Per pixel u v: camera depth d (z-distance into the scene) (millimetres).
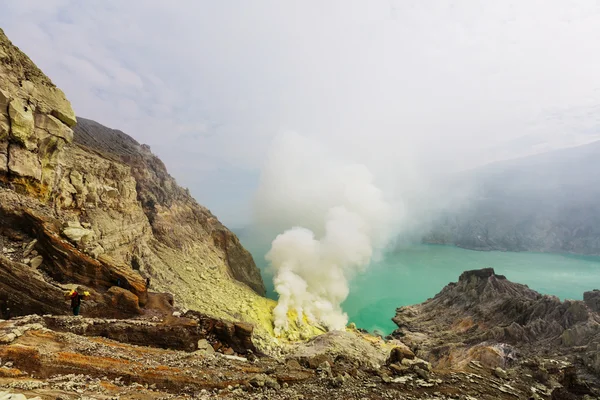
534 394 17250
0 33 26016
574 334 29000
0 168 24812
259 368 16969
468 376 18922
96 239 34719
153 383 13047
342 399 13414
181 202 73125
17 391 9125
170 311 27281
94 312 22109
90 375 12305
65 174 33875
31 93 28250
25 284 20094
